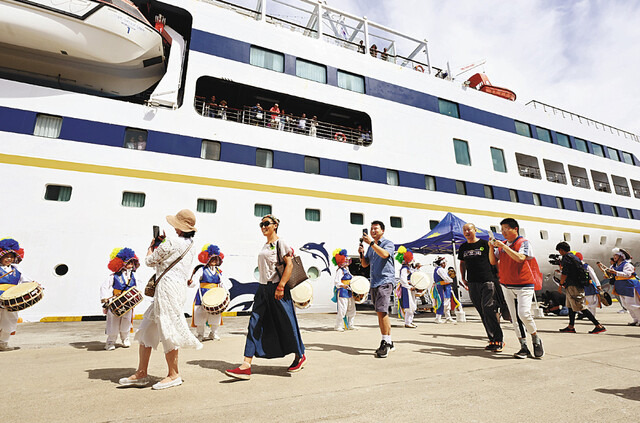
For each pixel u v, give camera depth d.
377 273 3.78
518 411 1.91
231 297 8.62
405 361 3.28
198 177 8.97
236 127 9.83
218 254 5.35
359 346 4.25
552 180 16.45
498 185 13.93
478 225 12.92
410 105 12.97
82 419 1.80
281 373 2.82
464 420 1.78
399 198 11.66
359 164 11.39
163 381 2.39
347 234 10.48
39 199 7.44
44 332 5.84
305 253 9.77
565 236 15.02
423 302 10.83
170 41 10.02
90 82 9.41
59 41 7.91
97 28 8.06
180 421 1.77
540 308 8.25
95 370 2.98
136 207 8.23
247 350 2.67
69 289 7.27
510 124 15.38
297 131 11.55
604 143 18.55
